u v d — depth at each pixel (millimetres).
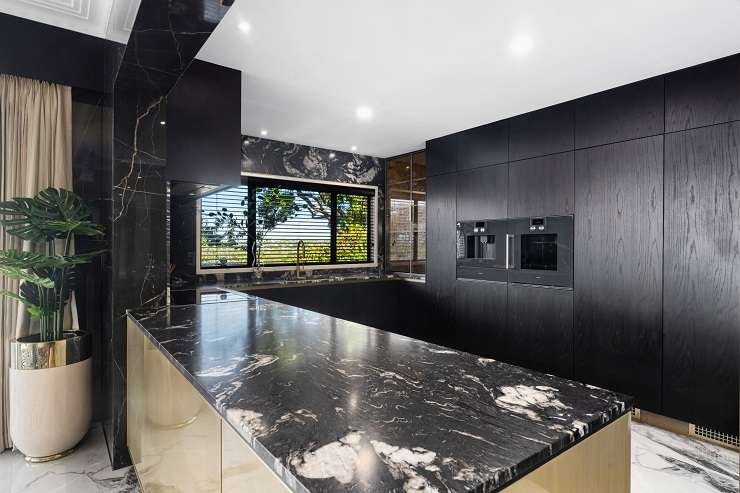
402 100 3203
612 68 2607
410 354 1349
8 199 2422
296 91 2988
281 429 780
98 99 2801
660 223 2695
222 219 4133
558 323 3293
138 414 1931
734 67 2396
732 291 2391
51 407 2258
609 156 2967
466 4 1913
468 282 4066
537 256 3453
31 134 2457
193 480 1137
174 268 3643
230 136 2592
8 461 2303
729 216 2402
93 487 2059
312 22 2061
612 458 886
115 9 1804
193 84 2486
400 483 593
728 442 2430
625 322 2873
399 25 2100
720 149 2443
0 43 2318
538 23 2082
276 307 2344
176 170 2441
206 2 1446
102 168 2795
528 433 768
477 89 2961
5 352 2410
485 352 3887
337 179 4988
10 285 2422
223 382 1057
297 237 4699
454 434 761
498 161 3754
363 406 903
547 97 3145
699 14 1996
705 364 2494
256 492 763
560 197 3271
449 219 4262
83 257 2297
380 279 4727
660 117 2707
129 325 2174
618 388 2904
